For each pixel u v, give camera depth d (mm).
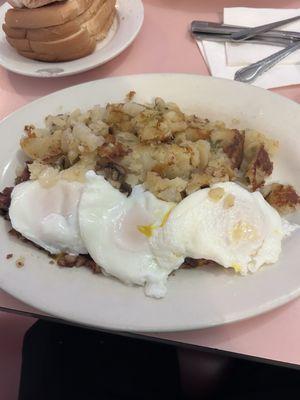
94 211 353
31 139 415
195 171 384
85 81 516
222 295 307
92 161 391
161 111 416
